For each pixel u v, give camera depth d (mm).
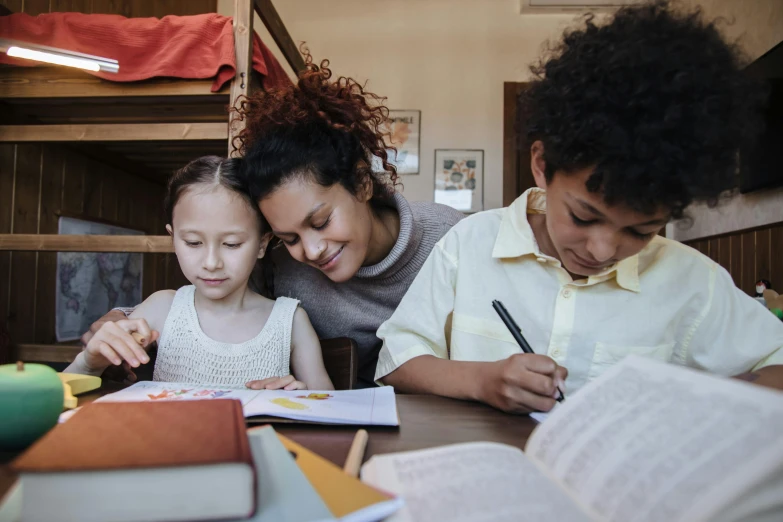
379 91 3475
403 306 969
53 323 2182
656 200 597
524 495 353
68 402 611
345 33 3500
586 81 647
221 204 921
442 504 341
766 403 381
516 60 3459
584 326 853
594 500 362
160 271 3074
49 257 2162
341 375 1062
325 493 345
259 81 1729
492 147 3447
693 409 410
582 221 669
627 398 465
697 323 844
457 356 917
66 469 300
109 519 304
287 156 908
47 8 2166
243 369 997
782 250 2016
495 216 1010
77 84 1604
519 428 577
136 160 2598
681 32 622
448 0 3488
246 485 312
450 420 607
